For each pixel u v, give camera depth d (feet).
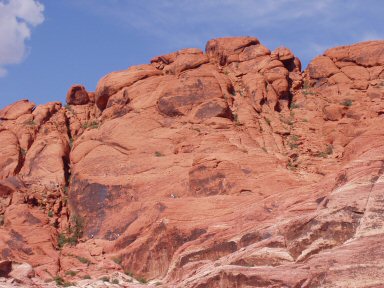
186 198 176.65
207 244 159.94
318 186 163.94
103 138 210.18
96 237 188.85
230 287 133.59
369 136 174.09
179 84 211.61
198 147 196.54
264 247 144.15
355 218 134.92
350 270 122.72
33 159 212.43
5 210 193.77
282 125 216.95
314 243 136.46
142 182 192.65
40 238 181.88
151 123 208.44
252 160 184.96
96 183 197.77
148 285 155.63
